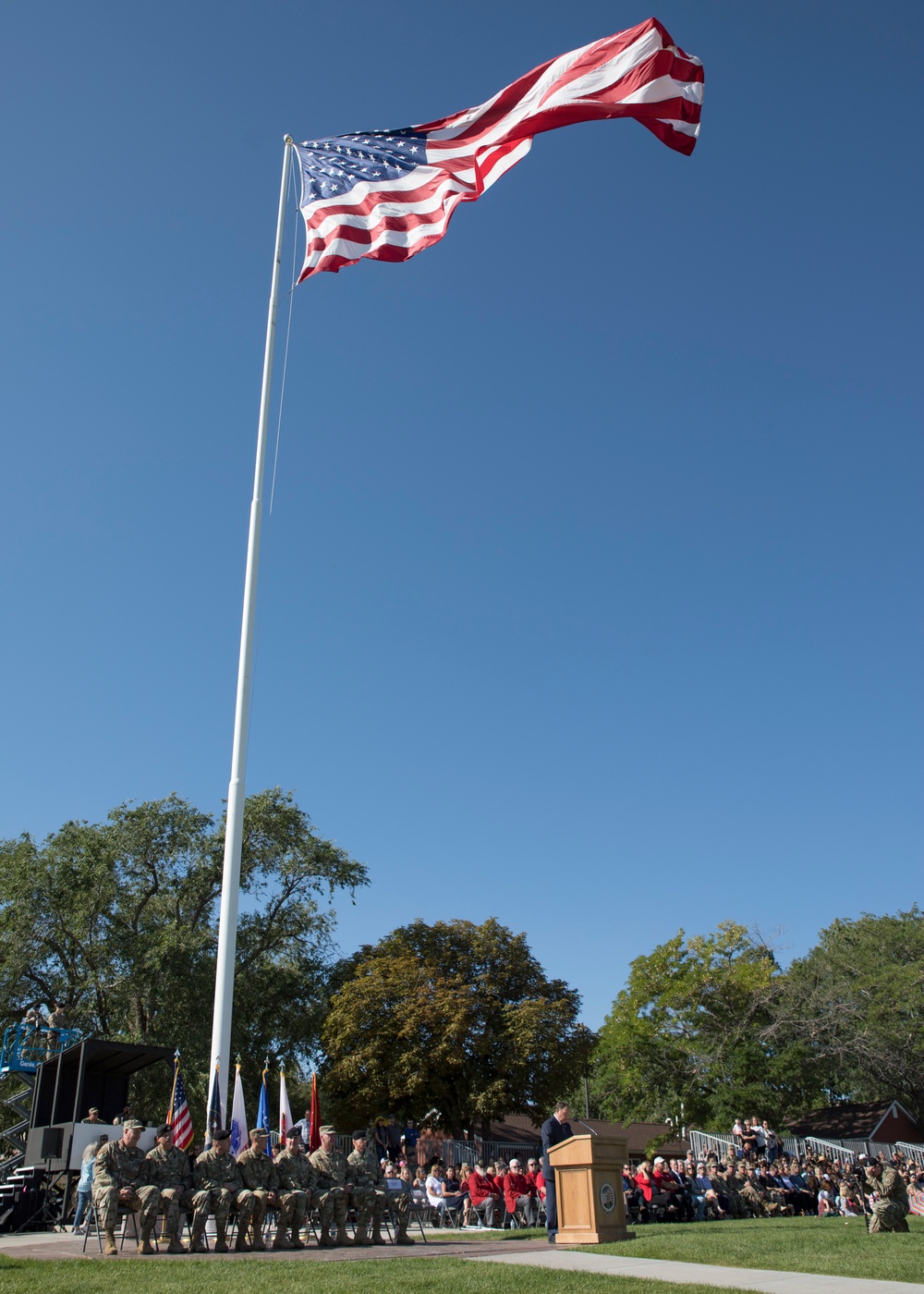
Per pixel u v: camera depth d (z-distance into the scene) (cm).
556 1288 820
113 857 3788
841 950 6762
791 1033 4834
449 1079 3856
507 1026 3856
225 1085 1572
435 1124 3956
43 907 3712
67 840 3844
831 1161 3038
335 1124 3828
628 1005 5103
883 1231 1427
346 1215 1428
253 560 1878
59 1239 1440
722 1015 4950
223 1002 1617
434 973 3969
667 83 1714
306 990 4125
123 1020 3672
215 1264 1031
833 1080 5253
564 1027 3888
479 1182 2203
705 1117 4878
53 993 3809
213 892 4094
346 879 4300
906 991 4862
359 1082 3806
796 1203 2516
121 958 3684
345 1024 3822
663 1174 2164
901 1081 4803
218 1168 1310
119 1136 1806
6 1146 3162
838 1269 920
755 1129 3100
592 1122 5944
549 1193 1299
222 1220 1255
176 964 3550
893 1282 836
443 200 1853
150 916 3922
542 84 1795
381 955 4238
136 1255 1183
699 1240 1232
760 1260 1007
